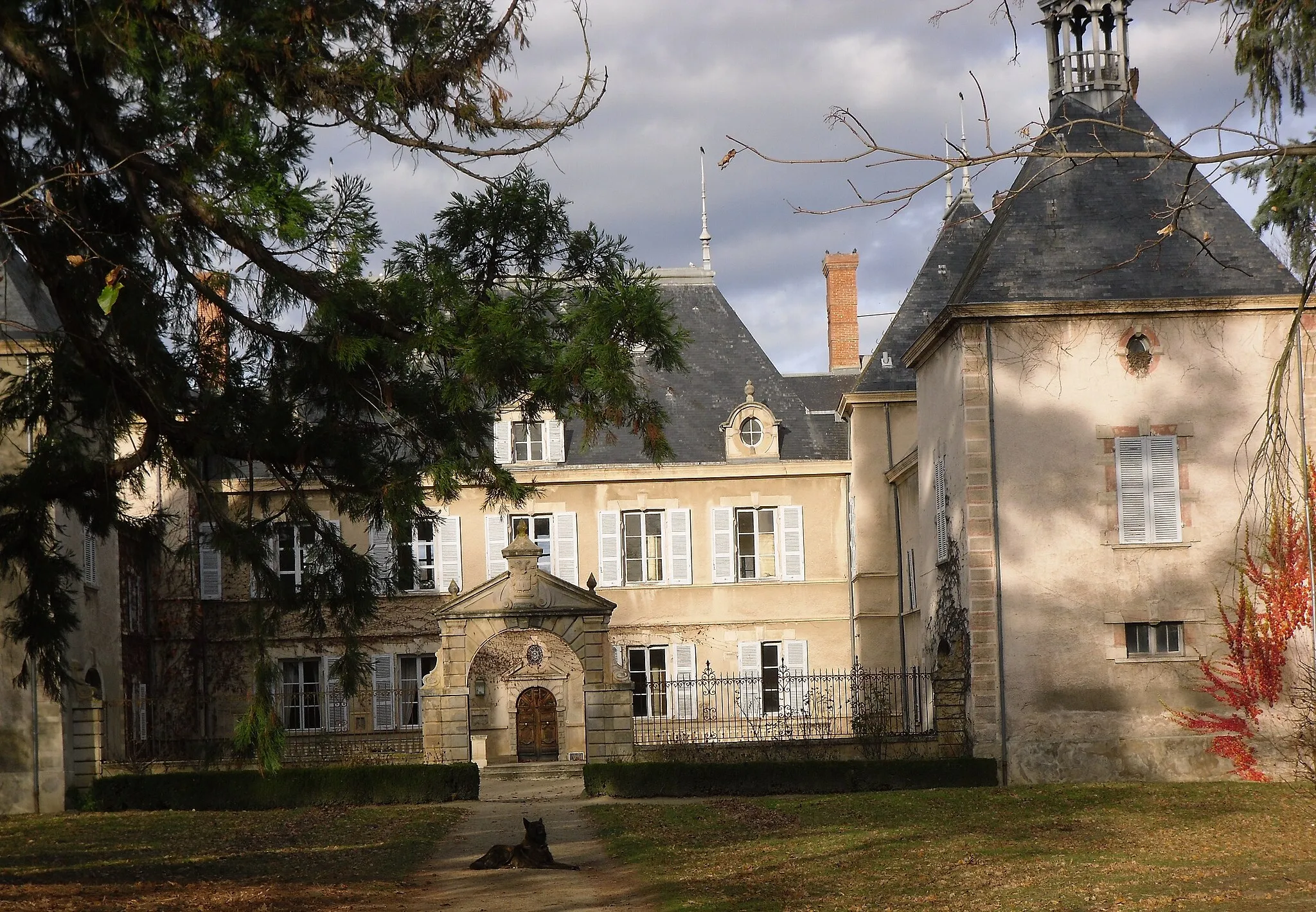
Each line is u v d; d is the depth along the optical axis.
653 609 37.53
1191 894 12.45
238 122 11.20
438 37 11.31
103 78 11.16
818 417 39.28
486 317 11.71
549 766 31.52
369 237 12.10
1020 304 25.11
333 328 11.95
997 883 13.41
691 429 38.47
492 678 35.53
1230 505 24.92
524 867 15.81
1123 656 24.59
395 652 36.62
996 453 25.08
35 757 24.58
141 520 13.67
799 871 14.73
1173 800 20.97
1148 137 9.26
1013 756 24.38
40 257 11.87
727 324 40.78
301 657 36.31
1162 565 24.84
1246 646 24.39
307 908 13.02
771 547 37.78
